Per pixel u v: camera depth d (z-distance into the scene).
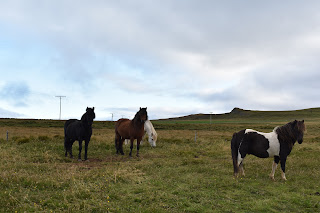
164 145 15.84
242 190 6.02
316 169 8.45
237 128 44.47
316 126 44.50
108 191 5.59
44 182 5.96
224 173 7.91
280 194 5.66
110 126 44.69
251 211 4.61
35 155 10.42
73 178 6.13
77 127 10.24
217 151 13.27
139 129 11.34
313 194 5.75
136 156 11.70
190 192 5.67
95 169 7.86
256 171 8.18
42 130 29.91
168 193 5.52
